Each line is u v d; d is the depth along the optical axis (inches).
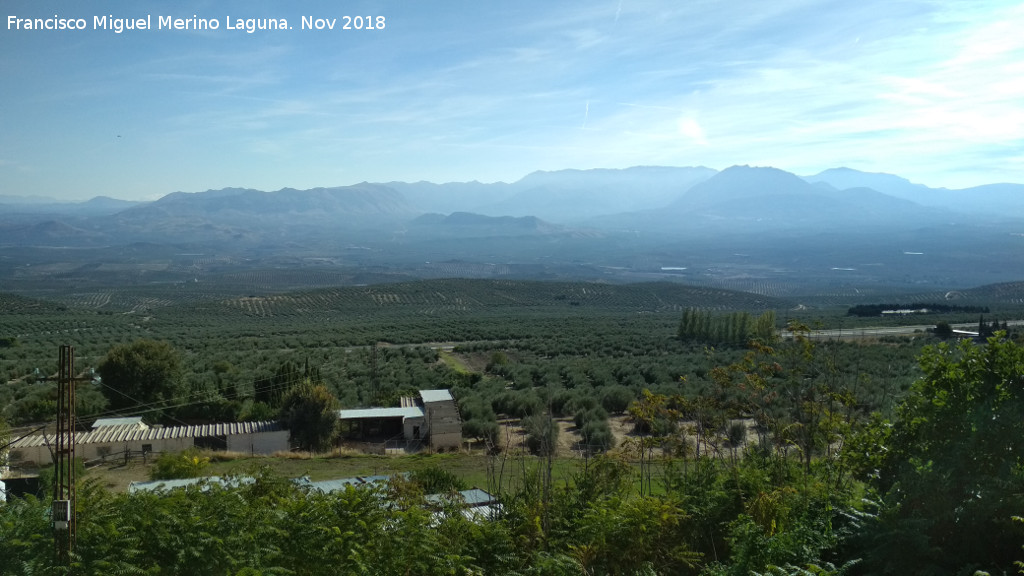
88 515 353.4
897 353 1807.3
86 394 1524.4
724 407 598.2
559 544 391.2
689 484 463.5
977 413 341.1
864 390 1064.2
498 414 1519.4
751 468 455.2
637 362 2155.5
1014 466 322.0
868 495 377.4
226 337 3221.0
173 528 352.8
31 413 1407.5
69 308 5275.6
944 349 387.5
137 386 1509.6
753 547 331.9
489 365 2267.5
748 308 6018.7
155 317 4650.6
